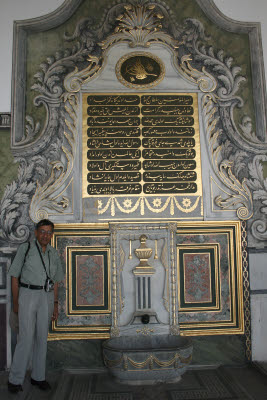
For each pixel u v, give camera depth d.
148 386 2.84
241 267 3.37
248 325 3.33
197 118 3.52
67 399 2.60
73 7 3.53
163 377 2.81
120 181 3.39
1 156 3.35
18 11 3.51
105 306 3.27
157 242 3.35
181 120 3.50
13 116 3.38
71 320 3.24
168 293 3.28
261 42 3.61
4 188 3.31
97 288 3.28
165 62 3.57
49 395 2.68
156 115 3.50
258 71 3.57
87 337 3.21
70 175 3.37
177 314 3.27
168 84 3.54
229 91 3.56
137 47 3.57
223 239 3.40
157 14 3.58
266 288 3.37
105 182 3.38
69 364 3.20
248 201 3.44
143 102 3.51
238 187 3.44
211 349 3.29
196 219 3.39
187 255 3.37
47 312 2.81
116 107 3.48
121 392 2.73
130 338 3.21
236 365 3.28
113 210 3.36
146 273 3.26
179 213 3.39
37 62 3.48
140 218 3.36
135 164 3.42
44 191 3.33
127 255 3.33
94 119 3.46
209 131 3.49
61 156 3.39
